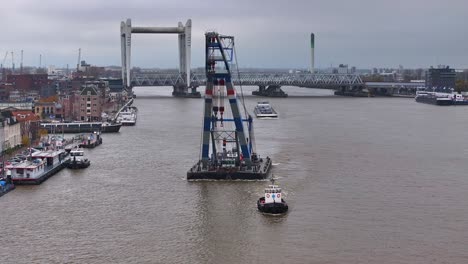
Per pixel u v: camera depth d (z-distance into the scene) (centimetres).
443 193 13738
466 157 18600
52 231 11088
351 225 11319
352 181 15000
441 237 10631
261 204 12288
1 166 16150
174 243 10444
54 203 13100
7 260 9631
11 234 10912
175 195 13738
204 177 15312
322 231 11000
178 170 16612
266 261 9594
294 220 11669
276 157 18538
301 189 14150
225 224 11494
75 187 14675
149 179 15462
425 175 15762
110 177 15800
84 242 10481
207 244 10388
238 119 15888
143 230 11150
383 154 19112
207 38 15650
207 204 12925
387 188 14250
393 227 11188
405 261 9550
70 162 17200
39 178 15125
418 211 12225
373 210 12306
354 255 9806
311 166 17000
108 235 10862
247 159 15875
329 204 12788
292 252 9969
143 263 9538
